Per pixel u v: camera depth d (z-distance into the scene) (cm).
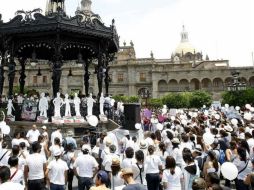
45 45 1848
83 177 792
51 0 2002
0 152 822
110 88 10275
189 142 974
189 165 691
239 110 3153
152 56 10212
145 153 966
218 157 933
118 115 2280
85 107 1953
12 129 1767
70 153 958
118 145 1210
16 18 1733
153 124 2083
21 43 1839
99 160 950
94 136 1324
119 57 10431
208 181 501
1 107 2083
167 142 1059
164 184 677
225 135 1092
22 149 839
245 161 791
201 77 9806
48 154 988
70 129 1684
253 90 5238
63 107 1817
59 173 740
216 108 3662
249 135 1035
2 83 1905
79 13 1794
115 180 675
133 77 10150
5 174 520
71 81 9219
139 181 768
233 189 1017
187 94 7856
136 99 8006
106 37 1883
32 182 724
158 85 10106
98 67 1959
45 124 1670
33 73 8894
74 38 1830
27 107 1823
